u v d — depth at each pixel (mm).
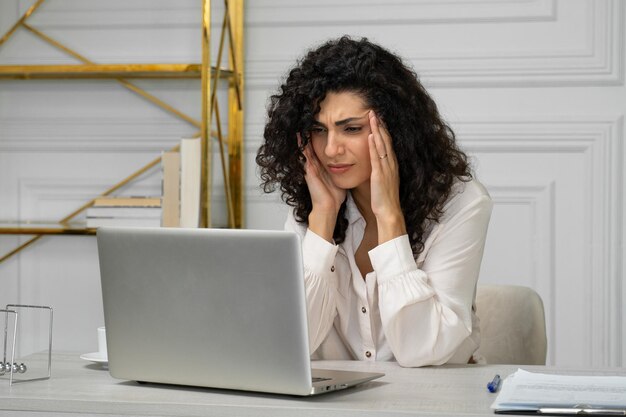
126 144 3803
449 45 3607
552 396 1535
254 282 1607
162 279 1690
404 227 2188
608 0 3521
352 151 2227
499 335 2582
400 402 1597
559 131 3562
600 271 3559
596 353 3566
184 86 3758
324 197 2289
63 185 3844
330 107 2234
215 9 3717
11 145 3865
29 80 3842
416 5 3613
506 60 3576
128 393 1685
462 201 2277
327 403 1587
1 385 1768
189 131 3770
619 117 3527
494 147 3600
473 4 3588
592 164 3557
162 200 3439
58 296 3863
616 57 3523
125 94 3799
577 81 3549
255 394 1669
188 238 1649
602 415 1477
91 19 3803
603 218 3549
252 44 3703
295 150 2312
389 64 2301
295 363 1604
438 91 3619
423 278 2088
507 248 3611
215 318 1654
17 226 3582
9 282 3885
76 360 2088
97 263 3846
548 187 3576
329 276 2230
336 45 2277
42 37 3824
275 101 2393
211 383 1688
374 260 2115
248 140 3705
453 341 2053
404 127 2242
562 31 3557
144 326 1727
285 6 3682
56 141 3840
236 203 3645
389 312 2049
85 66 3473
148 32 3773
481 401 1606
